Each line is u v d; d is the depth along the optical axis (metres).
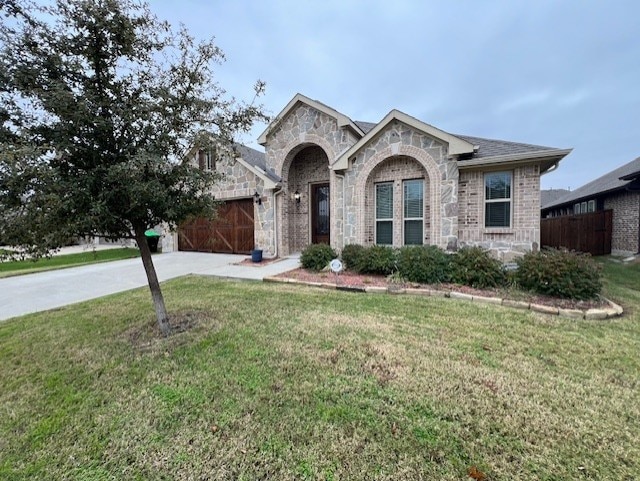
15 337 4.77
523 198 8.55
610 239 15.15
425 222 9.68
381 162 9.99
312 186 13.34
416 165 9.71
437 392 3.07
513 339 4.35
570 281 5.99
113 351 4.19
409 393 3.06
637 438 2.47
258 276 8.82
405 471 2.19
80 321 5.40
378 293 6.93
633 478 2.12
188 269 10.27
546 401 2.94
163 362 3.82
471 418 2.70
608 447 2.38
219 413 2.84
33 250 3.46
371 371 3.48
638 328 4.80
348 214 10.62
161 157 3.78
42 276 9.42
